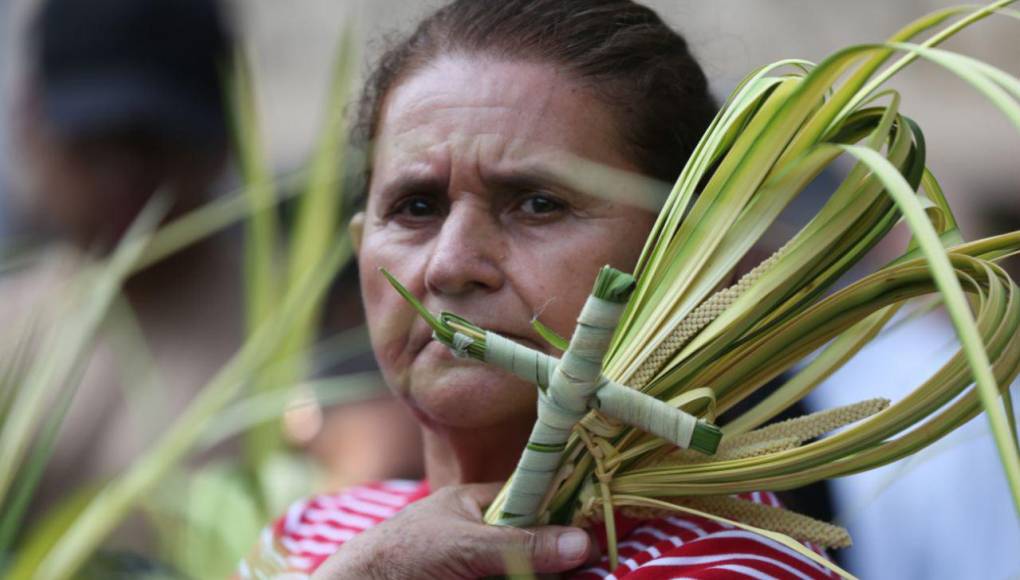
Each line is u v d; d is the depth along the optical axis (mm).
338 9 8875
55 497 3283
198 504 2658
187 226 3518
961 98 7867
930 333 3801
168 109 3637
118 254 2580
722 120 1930
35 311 2516
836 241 1906
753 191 1894
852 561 3408
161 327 3473
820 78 1748
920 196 1930
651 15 2316
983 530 3422
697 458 1977
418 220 2201
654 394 1928
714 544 2045
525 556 1953
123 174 3617
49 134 3637
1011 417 1827
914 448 1879
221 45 3783
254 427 2928
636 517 2057
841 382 3762
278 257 2996
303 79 8406
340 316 3812
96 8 3650
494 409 2109
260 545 2656
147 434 3281
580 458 1981
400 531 2047
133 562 2633
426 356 2146
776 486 1920
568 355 1818
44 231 3672
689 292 1928
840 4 7906
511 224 2123
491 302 2098
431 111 2168
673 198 1953
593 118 2150
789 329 1940
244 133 2869
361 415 3732
